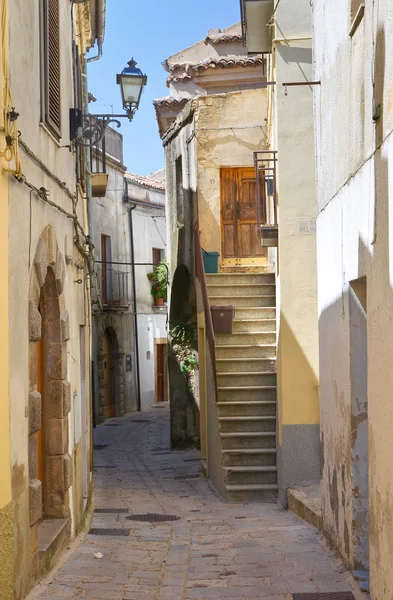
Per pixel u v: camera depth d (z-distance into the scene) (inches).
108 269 1135.6
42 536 280.7
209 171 641.0
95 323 1067.9
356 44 236.7
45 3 290.2
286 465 430.3
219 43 868.0
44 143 287.9
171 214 779.4
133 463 693.9
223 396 499.8
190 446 759.7
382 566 203.0
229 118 641.6
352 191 244.8
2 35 213.2
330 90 288.8
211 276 574.9
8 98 215.3
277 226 451.5
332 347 290.2
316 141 329.7
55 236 300.0
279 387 451.5
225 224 647.8
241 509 434.0
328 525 303.9
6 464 209.2
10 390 215.6
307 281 437.4
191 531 366.9
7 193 215.0
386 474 196.9
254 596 241.0
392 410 190.1
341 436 272.1
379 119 203.3
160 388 1333.7
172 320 759.1
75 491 342.0
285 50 438.9
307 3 437.7
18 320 227.9
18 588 219.0
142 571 278.4
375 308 209.0
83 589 248.5
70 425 334.0
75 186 387.9
